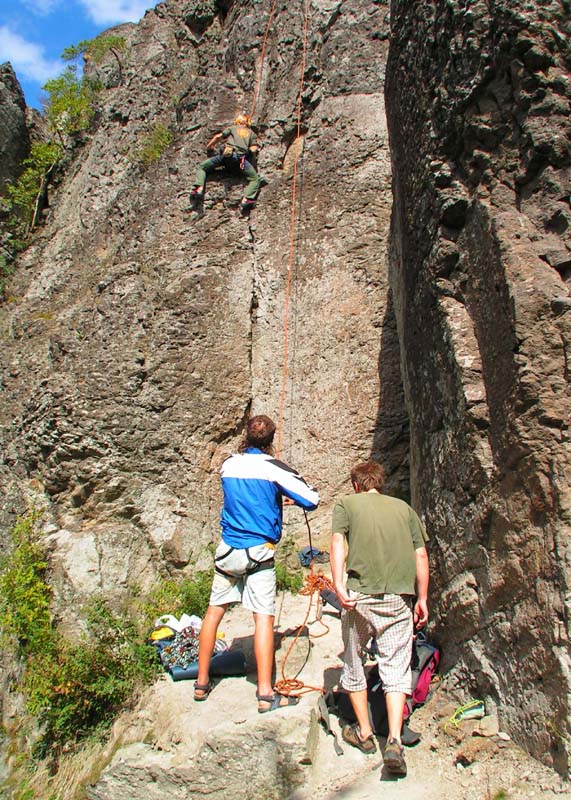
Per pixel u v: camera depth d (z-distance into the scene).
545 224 3.65
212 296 6.85
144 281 6.94
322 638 4.95
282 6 8.00
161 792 3.96
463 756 3.48
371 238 6.98
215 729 3.94
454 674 4.03
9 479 6.49
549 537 3.29
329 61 7.67
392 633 3.71
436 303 4.27
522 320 3.47
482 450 3.79
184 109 8.17
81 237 8.63
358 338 6.75
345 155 7.28
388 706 3.60
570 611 3.12
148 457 6.22
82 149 10.40
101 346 6.49
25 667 5.43
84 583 5.66
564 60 3.64
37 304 8.48
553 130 3.61
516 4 3.62
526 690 3.40
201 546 6.16
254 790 3.78
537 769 3.24
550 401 3.36
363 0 7.77
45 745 5.01
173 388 6.45
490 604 3.71
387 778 3.57
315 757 3.81
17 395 7.14
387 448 6.47
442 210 4.16
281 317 6.95
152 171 7.98
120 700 4.85
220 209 7.29
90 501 6.04
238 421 6.69
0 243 9.91
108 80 10.64
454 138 4.16
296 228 7.15
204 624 4.33
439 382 4.32
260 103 7.69
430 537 4.42
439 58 4.30
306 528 6.40
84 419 6.10
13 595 5.54
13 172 10.69
